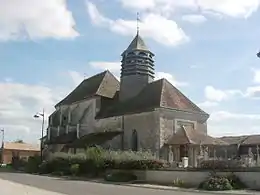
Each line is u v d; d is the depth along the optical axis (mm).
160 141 40000
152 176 30391
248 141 57625
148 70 48531
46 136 59812
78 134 51625
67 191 21391
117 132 44938
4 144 93500
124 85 48688
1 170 57844
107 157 35656
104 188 24109
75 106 55344
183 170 27859
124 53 49500
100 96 51000
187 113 42531
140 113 42656
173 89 45281
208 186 24250
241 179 24734
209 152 38938
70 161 40969
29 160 53656
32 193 19312
